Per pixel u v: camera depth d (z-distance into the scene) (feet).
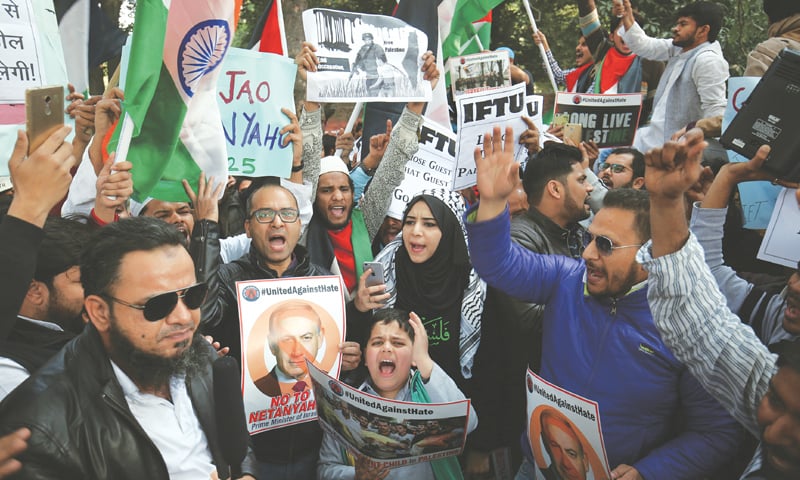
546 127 16.48
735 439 7.92
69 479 5.76
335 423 8.94
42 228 6.13
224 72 11.30
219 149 9.71
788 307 7.55
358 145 18.79
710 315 6.63
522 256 8.82
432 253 11.64
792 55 8.11
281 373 9.59
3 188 9.74
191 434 6.68
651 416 8.06
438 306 11.70
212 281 9.38
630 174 14.57
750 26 32.19
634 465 8.01
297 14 25.80
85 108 10.47
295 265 11.03
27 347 6.86
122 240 6.04
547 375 8.78
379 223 13.71
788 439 6.04
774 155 8.23
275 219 10.54
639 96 15.75
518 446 11.21
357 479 9.11
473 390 11.44
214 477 6.72
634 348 7.96
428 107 15.05
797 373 5.93
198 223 9.57
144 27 8.71
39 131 6.10
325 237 13.16
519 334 10.71
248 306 9.50
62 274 7.33
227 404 6.35
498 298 10.87
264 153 11.67
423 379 10.03
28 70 9.73
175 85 9.13
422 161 14.44
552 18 43.91
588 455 7.74
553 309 8.79
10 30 9.54
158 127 9.20
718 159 12.05
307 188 12.37
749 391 6.54
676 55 18.03
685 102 17.43
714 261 8.88
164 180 9.46
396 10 14.49
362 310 11.01
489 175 8.13
